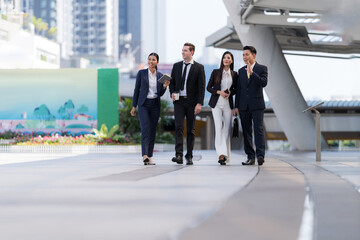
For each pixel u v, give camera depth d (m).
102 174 7.37
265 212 3.53
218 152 9.83
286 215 3.39
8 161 12.52
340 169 8.21
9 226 3.03
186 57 9.88
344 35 18.23
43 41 79.75
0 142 26.20
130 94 53.03
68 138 25.03
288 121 30.73
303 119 30.69
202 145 59.41
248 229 2.88
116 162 11.67
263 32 27.67
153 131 10.34
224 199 4.27
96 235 2.73
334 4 17.33
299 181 5.94
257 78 9.59
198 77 9.90
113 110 27.52
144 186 5.45
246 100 9.76
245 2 21.12
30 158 14.77
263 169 8.34
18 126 27.72
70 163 11.23
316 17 22.11
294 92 29.95
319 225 3.03
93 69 27.61
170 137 31.81
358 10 16.73
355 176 6.64
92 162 11.75
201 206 3.85
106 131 25.77
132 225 3.04
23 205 3.98
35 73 27.80
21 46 74.56
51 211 3.64
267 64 28.58
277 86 29.47
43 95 27.72
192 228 2.91
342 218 3.28
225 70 9.93
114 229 2.90
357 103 51.12
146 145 10.16
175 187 5.33
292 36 33.22
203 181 6.03
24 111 27.72
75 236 2.70
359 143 67.00
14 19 73.56
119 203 4.05
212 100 9.91
